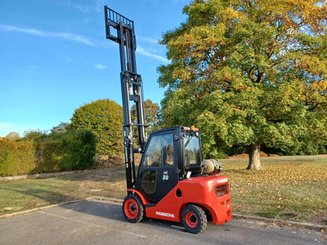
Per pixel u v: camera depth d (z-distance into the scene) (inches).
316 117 464.4
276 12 432.5
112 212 311.1
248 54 427.2
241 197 327.6
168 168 239.0
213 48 465.4
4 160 638.5
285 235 213.0
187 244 203.6
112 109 976.3
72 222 276.8
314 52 459.2
